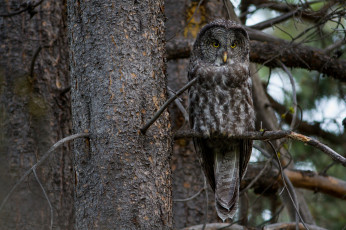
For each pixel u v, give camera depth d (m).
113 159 7.02
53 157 10.51
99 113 7.20
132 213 6.91
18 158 10.29
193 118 10.59
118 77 7.29
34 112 9.61
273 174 13.16
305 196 15.83
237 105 10.29
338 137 13.55
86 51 7.45
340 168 14.66
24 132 10.42
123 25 7.46
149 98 7.38
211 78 10.27
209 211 13.70
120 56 7.36
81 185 7.14
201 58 10.79
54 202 10.22
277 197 13.59
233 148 10.64
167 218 7.21
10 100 10.52
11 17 11.16
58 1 11.53
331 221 14.17
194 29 14.31
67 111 10.98
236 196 10.39
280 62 12.53
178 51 13.09
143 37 7.54
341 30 10.55
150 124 7.08
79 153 7.25
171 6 14.48
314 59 12.80
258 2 14.17
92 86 7.31
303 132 13.84
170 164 7.59
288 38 14.42
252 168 13.33
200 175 13.92
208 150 10.80
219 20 11.16
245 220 11.91
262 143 13.69
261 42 12.82
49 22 11.31
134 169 7.04
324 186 13.31
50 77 10.98
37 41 11.14
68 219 10.25
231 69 10.29
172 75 14.60
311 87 14.48
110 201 6.92
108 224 6.85
